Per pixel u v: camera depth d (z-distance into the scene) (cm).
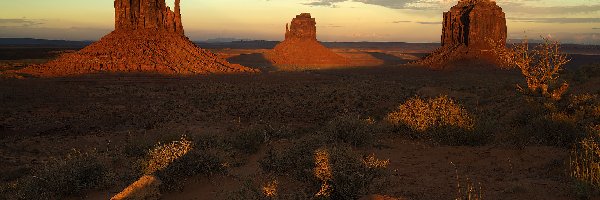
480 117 1391
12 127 2984
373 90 5312
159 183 808
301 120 3284
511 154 1010
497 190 734
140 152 1352
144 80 6856
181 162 911
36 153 2055
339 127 1212
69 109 3888
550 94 1973
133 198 733
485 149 1089
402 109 1483
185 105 4231
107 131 2902
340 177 734
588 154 855
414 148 1165
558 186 721
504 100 2372
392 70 12194
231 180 891
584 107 1530
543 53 2119
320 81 7494
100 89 5494
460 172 880
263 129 1565
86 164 944
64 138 2528
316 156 812
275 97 4750
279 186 796
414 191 743
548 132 1155
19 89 5181
